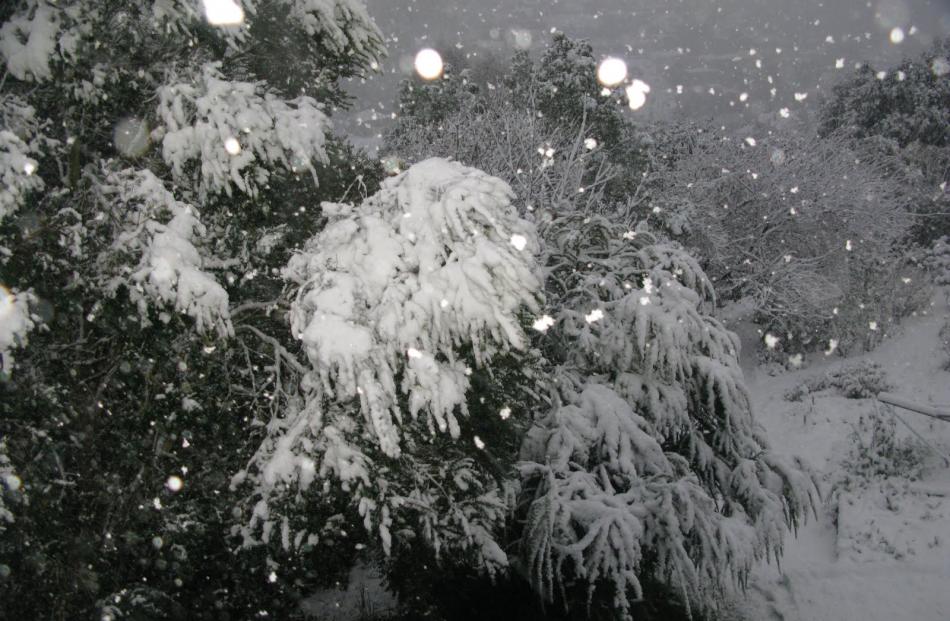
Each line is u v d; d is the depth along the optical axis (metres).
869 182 21.56
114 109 6.21
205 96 5.77
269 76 8.23
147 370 5.70
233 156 5.73
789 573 10.06
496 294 5.52
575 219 10.03
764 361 21.22
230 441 6.61
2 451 4.97
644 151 23.16
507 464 7.02
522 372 6.55
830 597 9.34
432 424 5.44
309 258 5.96
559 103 22.53
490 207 5.73
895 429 13.62
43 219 5.32
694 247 20.52
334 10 7.63
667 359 8.23
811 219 20.70
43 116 6.14
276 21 7.65
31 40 5.31
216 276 6.24
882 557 9.98
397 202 5.98
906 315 19.78
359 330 5.14
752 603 9.65
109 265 5.31
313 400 5.62
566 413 8.16
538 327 5.87
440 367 5.59
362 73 8.61
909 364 16.92
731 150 22.91
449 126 18.27
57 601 5.30
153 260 5.15
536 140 15.22
